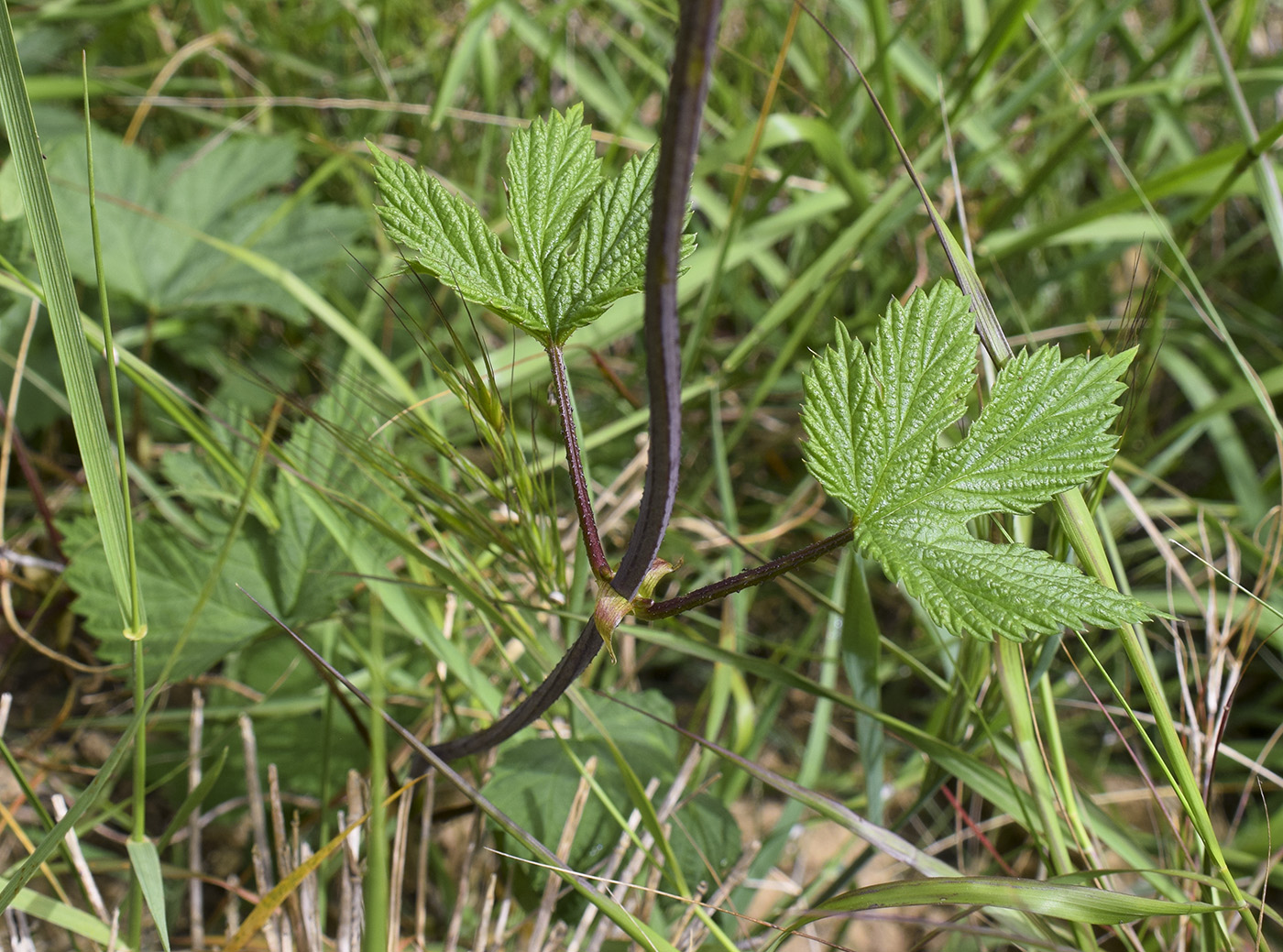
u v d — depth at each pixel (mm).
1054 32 718
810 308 541
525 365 507
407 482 415
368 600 489
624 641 499
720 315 734
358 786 386
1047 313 712
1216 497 665
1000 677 354
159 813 492
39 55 691
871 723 396
